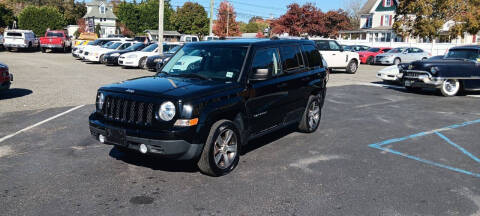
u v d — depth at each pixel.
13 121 7.70
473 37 42.81
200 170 4.82
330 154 5.85
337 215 3.80
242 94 5.03
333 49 20.53
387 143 6.54
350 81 16.80
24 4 99.69
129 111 4.53
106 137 4.71
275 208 3.93
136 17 75.44
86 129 7.12
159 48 21.14
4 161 5.29
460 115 9.13
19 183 4.49
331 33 49.62
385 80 15.60
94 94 11.34
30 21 62.97
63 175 4.77
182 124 4.32
